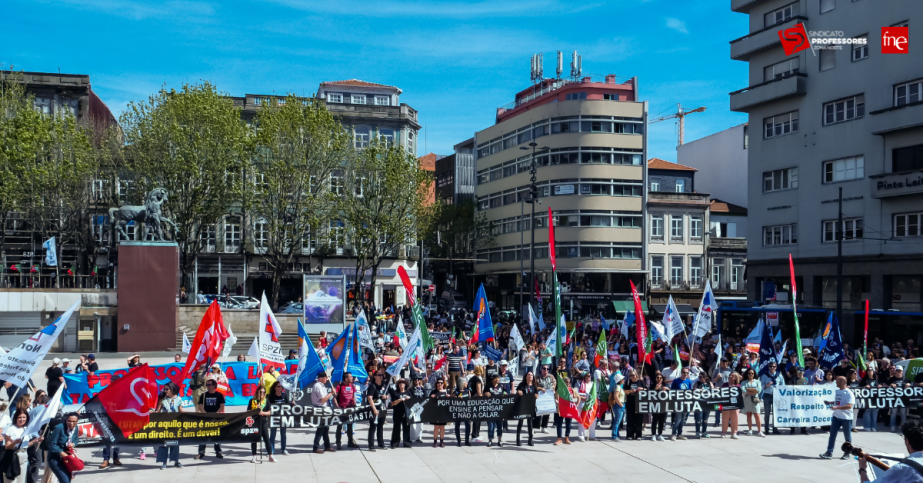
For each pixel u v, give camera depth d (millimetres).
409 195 52750
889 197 39562
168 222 40250
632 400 18031
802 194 44906
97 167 46625
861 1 41219
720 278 65625
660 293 63688
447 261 78500
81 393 18969
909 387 18719
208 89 46469
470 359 23422
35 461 12531
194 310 42062
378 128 67250
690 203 65062
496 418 17047
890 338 32875
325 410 16188
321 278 35594
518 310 64750
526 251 67688
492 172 74438
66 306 38688
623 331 33000
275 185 48219
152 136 44656
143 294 37750
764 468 14984
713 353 27219
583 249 63312
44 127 42344
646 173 64438
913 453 6273
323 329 35500
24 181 42250
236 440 15078
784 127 46469
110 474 14219
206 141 44688
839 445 17359
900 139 39188
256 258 62375
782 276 46500
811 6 44000
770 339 19906
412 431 17484
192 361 16172
